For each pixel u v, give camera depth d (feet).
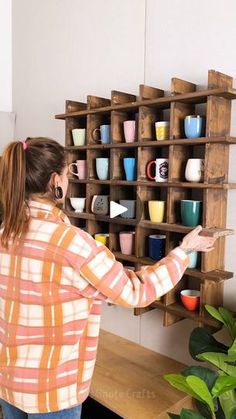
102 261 3.00
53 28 7.05
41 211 3.13
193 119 4.34
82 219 6.19
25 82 7.89
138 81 5.63
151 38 5.40
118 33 5.86
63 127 6.98
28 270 3.00
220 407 4.08
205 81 4.82
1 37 8.09
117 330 6.20
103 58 6.13
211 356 3.77
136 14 5.58
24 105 7.97
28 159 3.08
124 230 5.57
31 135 7.83
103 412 5.76
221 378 3.53
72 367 3.15
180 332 5.30
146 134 4.90
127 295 3.02
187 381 3.43
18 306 3.06
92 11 6.25
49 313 2.98
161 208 4.74
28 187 3.12
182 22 5.01
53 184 3.25
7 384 3.12
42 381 3.02
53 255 2.93
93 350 3.30
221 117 4.35
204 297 4.44
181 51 5.05
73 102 5.98
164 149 5.14
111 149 5.23
